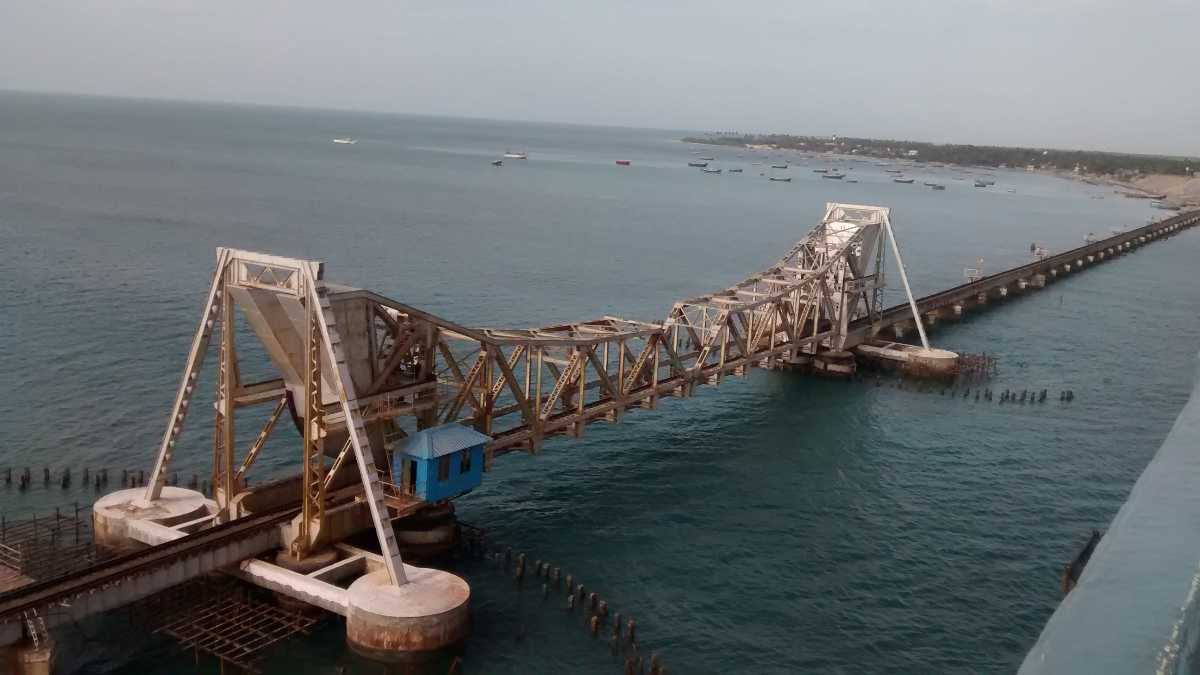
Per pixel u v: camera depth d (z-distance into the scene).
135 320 97.19
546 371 89.19
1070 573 51.06
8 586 39.66
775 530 58.38
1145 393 97.25
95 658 39.91
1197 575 14.59
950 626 47.59
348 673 39.88
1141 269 197.75
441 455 47.97
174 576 40.31
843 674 42.94
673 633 45.53
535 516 58.25
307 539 44.91
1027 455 75.50
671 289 141.38
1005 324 132.38
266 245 152.12
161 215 178.00
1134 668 12.17
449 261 151.00
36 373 78.75
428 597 41.69
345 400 42.47
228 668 39.59
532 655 42.41
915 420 84.06
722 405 86.12
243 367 84.69
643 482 65.38
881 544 57.09
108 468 61.09
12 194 191.38
